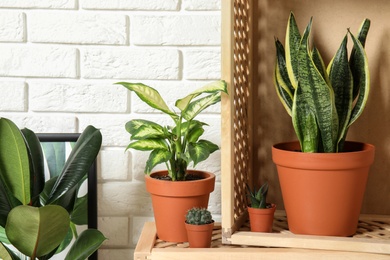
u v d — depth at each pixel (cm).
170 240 138
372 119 150
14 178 131
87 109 157
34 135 143
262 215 133
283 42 153
